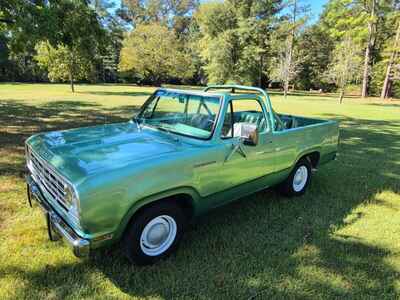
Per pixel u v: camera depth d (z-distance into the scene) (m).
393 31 32.31
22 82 41.59
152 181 2.60
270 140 3.78
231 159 3.28
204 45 39.62
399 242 3.47
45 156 2.83
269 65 36.59
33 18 7.16
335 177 5.65
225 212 4.03
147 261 2.82
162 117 3.82
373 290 2.68
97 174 2.35
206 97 3.40
